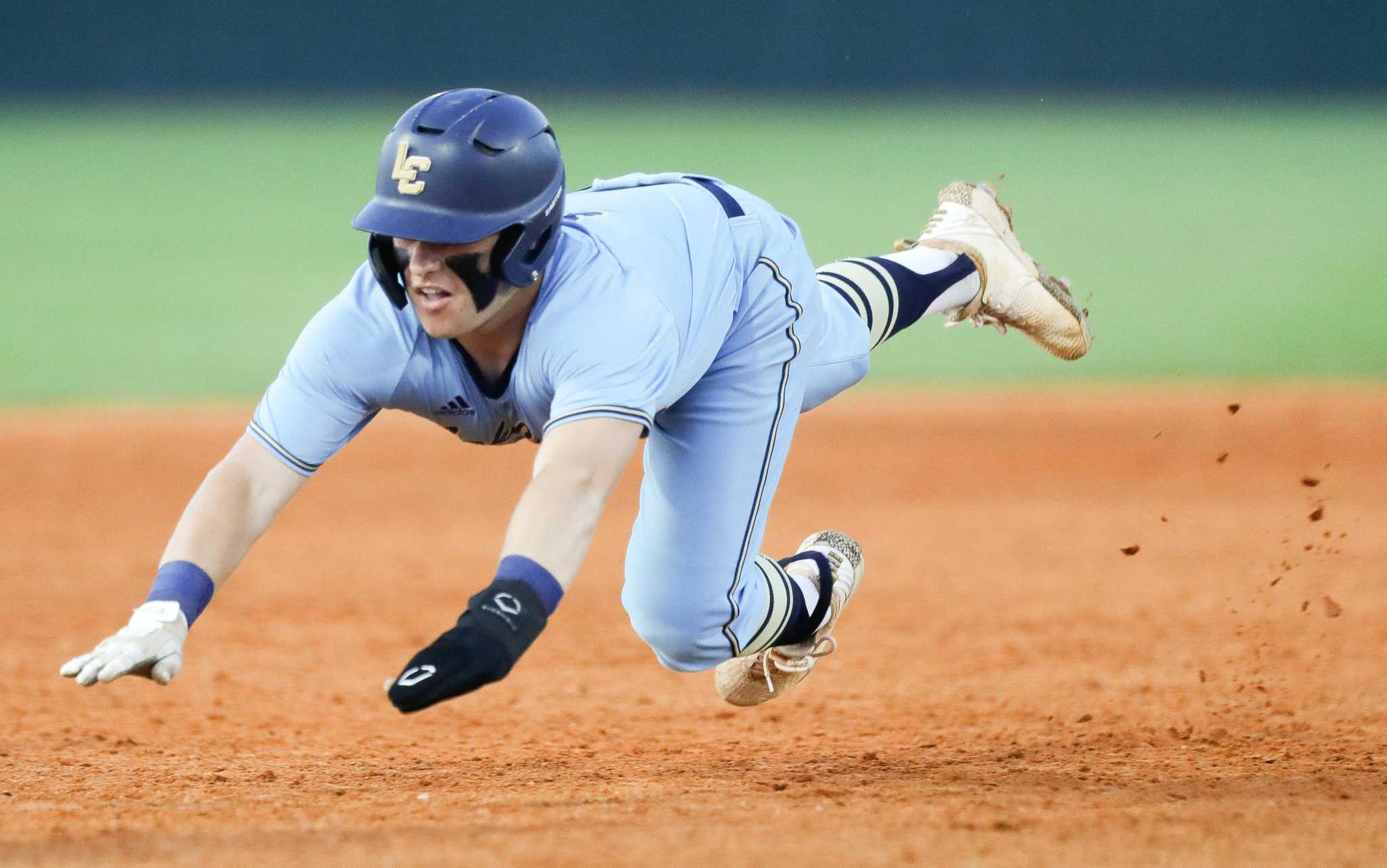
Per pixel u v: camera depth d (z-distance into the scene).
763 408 12.76
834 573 14.92
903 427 39.22
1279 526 28.62
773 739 16.11
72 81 127.81
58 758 15.20
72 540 28.53
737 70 134.50
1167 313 55.03
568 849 10.58
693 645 13.24
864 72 134.88
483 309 10.69
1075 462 35.06
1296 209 78.62
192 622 10.70
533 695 18.69
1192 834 11.13
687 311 11.53
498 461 36.53
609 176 84.00
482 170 10.45
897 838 10.91
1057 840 10.94
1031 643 21.12
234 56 129.12
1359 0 134.12
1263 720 16.38
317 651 21.33
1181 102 135.50
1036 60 134.75
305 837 11.13
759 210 12.99
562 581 9.80
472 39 131.25
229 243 69.88
